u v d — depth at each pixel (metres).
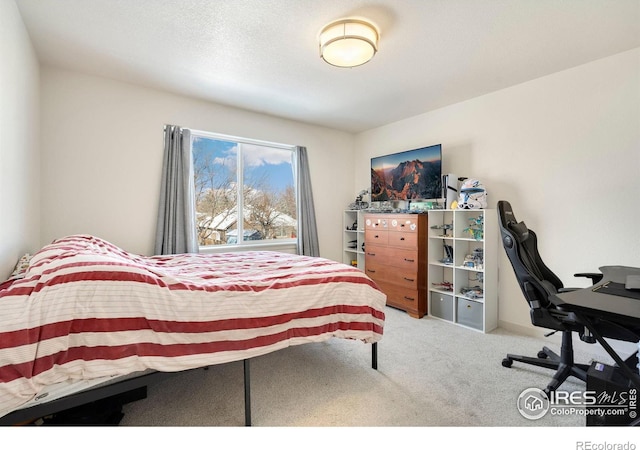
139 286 1.31
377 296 2.03
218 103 3.37
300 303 1.75
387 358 2.27
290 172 4.18
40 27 1.98
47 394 1.16
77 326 1.17
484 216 2.81
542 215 2.69
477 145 3.16
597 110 2.38
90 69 2.57
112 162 2.79
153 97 2.98
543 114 2.67
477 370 2.07
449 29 1.96
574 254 2.52
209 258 2.70
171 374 1.44
